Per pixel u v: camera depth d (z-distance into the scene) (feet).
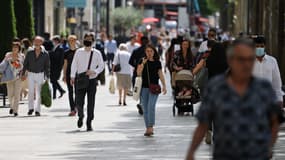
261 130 39.75
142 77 97.45
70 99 123.85
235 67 39.78
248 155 39.75
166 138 95.86
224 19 504.43
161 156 80.64
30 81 122.62
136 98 97.55
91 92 102.83
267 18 195.72
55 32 342.85
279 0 166.30
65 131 102.89
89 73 101.76
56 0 309.42
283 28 166.91
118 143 91.15
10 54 123.24
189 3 580.30
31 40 180.24
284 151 84.38
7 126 108.47
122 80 144.46
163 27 581.94
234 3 389.60
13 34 158.30
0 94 154.61
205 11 635.25
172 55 139.95
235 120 39.70
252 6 239.91
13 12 158.71
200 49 139.95
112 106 142.41
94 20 382.42
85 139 94.68
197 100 125.29
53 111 130.93
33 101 124.06
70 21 344.90
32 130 103.81
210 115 40.65
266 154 40.01
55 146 88.33
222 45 83.82
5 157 79.71
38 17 268.41
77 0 264.52
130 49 176.86
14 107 123.34
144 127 108.17
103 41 253.85
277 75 75.72
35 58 122.01
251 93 39.78
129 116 123.95
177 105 125.39
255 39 74.95
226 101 39.86
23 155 81.30
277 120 41.83
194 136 41.52
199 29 468.34
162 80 97.60
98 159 78.59
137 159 78.43
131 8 457.27
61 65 156.25
